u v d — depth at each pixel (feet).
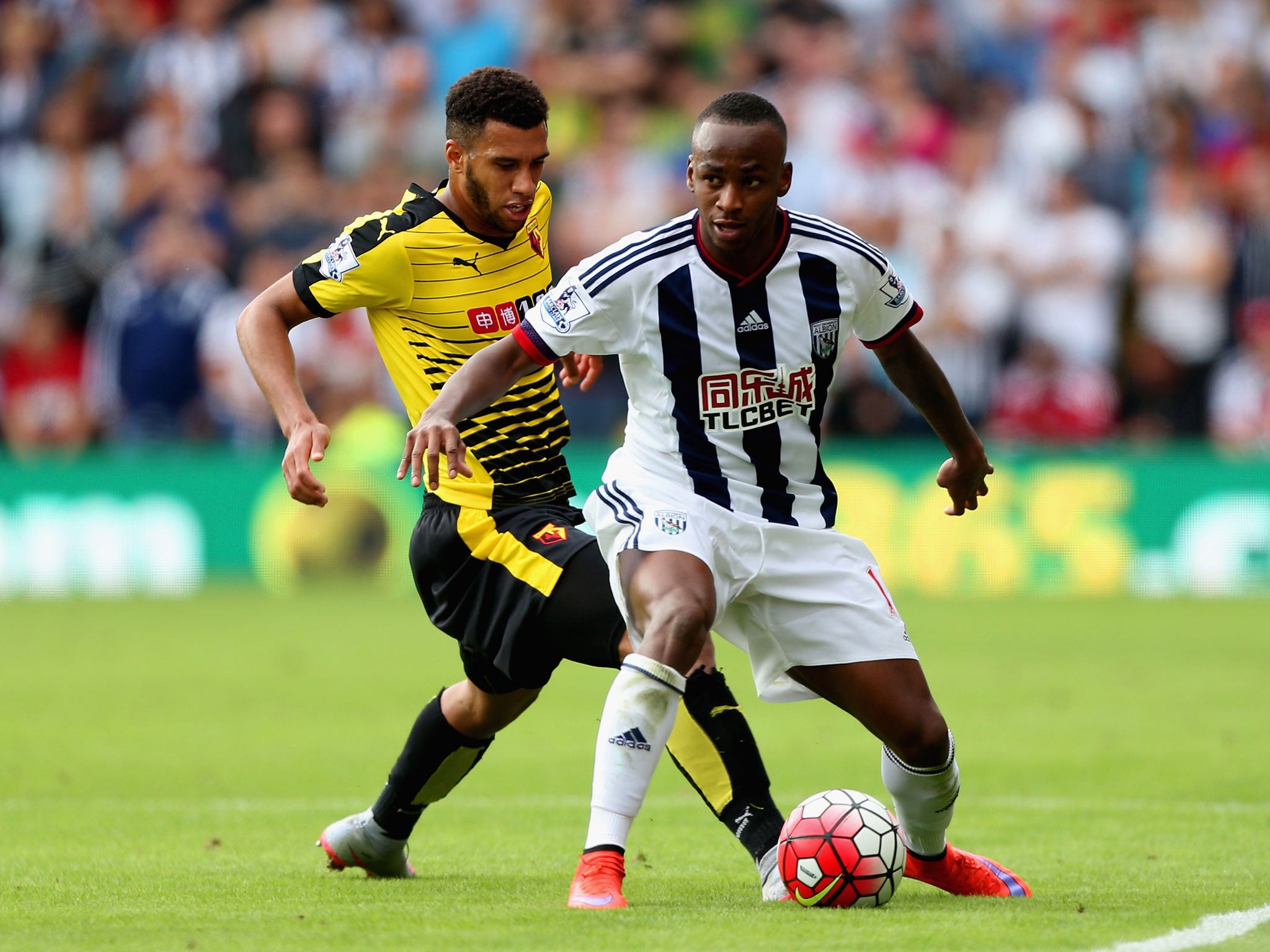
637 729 46.14
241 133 223.30
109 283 216.33
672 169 223.71
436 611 57.62
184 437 208.03
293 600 191.52
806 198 217.15
